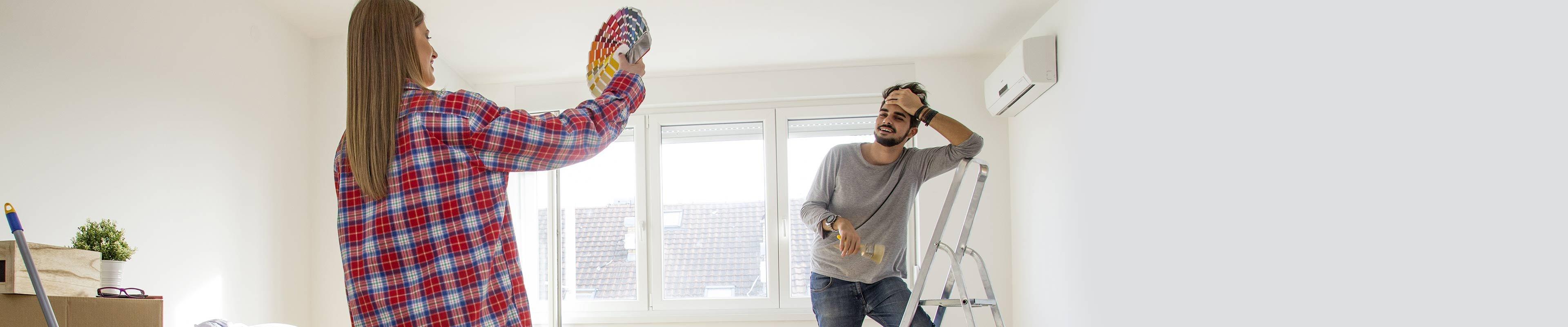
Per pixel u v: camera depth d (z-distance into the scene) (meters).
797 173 4.80
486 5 3.41
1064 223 3.55
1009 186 4.50
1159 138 2.55
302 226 3.62
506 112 1.20
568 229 4.93
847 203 2.62
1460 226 1.42
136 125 2.63
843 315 2.65
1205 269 2.28
